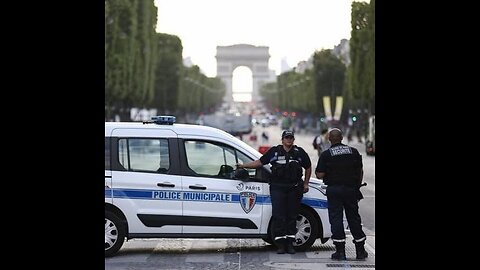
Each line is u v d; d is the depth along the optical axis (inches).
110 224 944.9
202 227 958.4
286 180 954.1
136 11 4690.0
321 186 1003.3
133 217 947.3
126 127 967.0
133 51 4623.5
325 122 6501.0
